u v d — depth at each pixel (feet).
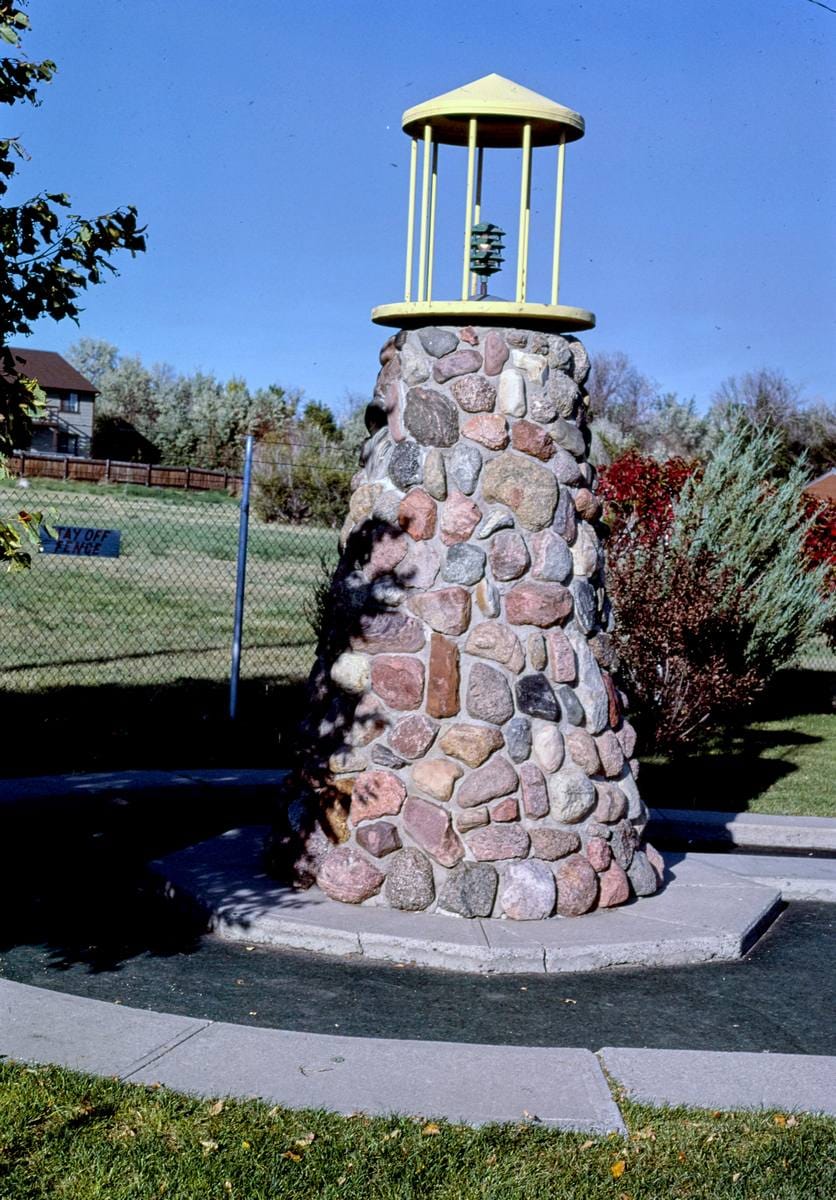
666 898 20.31
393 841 18.70
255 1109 12.68
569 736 19.08
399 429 19.47
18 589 58.95
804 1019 16.47
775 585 40.57
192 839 23.73
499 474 19.01
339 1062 13.92
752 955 18.98
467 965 17.31
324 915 18.28
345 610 19.40
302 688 39.55
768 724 43.86
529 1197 11.43
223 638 49.34
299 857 19.48
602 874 19.29
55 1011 14.99
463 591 18.72
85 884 20.84
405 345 19.54
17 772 27.68
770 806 29.81
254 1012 15.67
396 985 16.78
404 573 18.94
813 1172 12.03
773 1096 13.66
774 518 40.75
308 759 19.71
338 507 67.31
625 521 38.24
